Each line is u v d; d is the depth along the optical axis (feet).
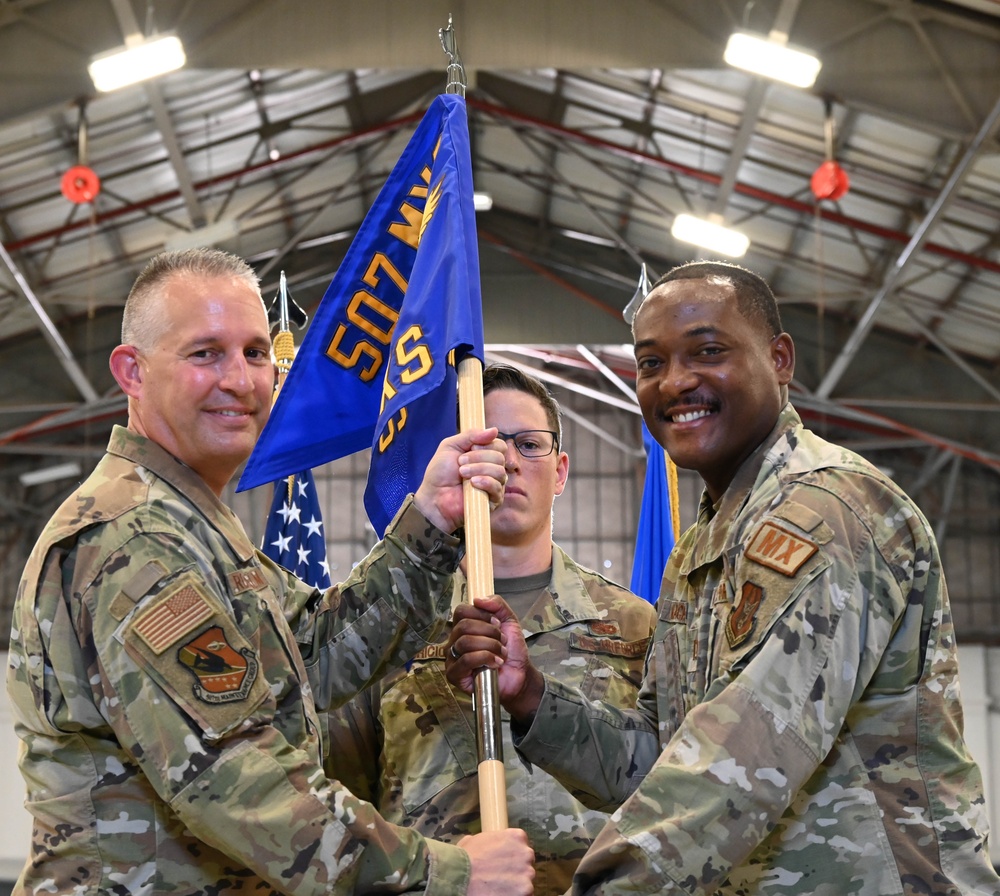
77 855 8.72
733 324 9.82
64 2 40.83
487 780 9.80
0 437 63.36
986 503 73.05
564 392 76.48
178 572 8.84
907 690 8.79
